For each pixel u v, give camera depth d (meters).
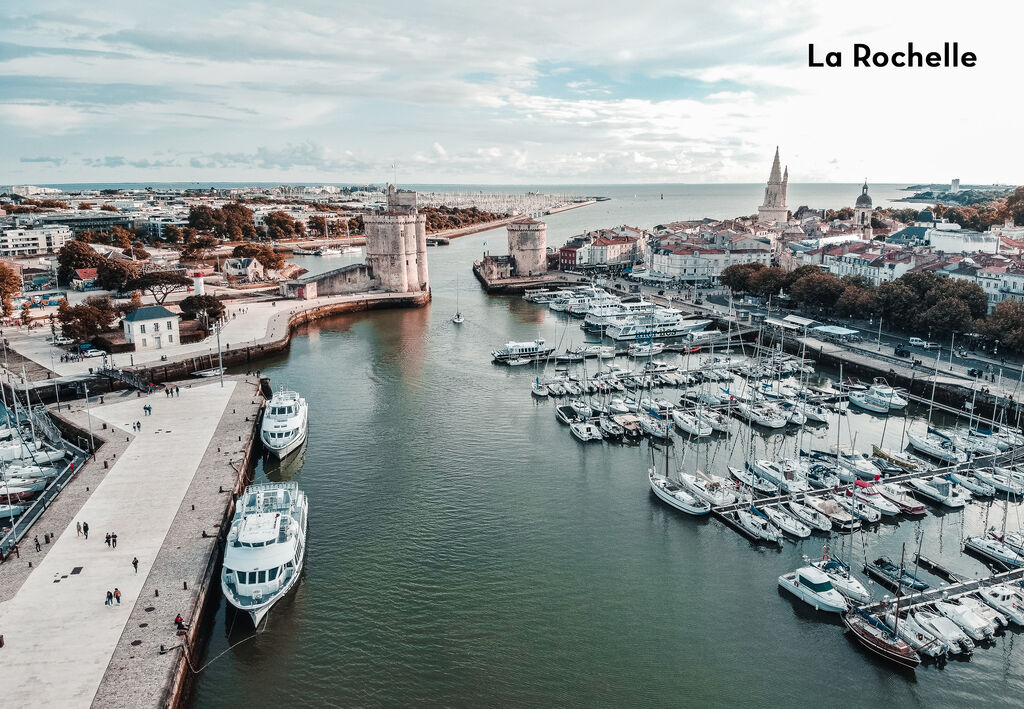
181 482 87.81
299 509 80.94
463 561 77.19
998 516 88.56
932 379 133.38
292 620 66.62
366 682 58.97
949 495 91.12
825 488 93.81
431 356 166.88
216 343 163.12
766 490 94.31
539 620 67.56
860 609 67.50
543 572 75.50
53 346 161.25
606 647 64.00
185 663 57.41
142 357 150.00
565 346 176.50
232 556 69.00
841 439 115.00
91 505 81.62
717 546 81.44
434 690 58.25
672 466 103.31
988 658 62.84
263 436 105.50
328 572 74.50
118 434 104.69
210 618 66.56
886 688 59.56
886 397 128.00
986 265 191.12
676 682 59.84
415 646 63.47
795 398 132.00
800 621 68.12
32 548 72.50
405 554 78.25
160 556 70.75
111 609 62.31
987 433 111.19
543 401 132.25
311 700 56.97
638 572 75.94
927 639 63.12
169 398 123.19
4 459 99.62
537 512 88.69
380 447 108.81
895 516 88.19
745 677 60.62
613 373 147.38
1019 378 133.75
